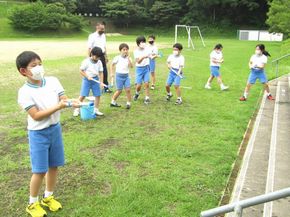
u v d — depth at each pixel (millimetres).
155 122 4086
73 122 4078
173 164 2896
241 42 22641
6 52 13453
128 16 34344
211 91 5918
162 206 2260
